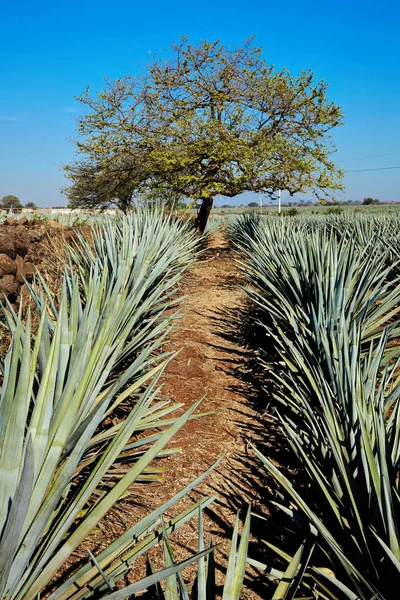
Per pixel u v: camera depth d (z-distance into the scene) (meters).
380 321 5.46
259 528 3.09
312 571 2.54
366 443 2.43
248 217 19.98
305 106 18.59
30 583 1.92
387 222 13.64
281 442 4.21
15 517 1.61
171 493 3.40
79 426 2.49
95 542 2.83
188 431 4.30
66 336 2.67
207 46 18.00
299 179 17.77
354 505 2.40
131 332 4.77
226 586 1.89
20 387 1.78
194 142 17.39
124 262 5.47
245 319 7.57
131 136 18.56
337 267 5.85
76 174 20.92
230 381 5.56
